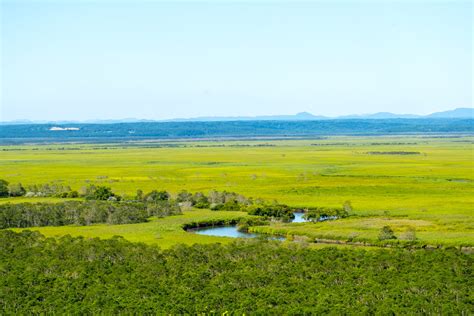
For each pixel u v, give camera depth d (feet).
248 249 347.97
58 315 253.03
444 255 337.52
